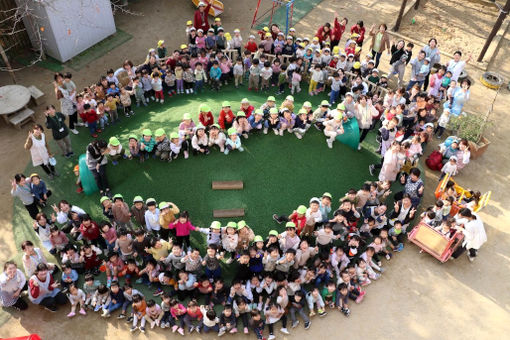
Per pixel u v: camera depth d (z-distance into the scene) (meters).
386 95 15.35
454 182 14.32
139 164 13.16
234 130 13.12
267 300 10.59
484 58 19.84
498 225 13.41
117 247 11.10
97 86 14.83
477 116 16.56
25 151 14.60
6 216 12.70
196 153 13.31
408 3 23.55
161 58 17.17
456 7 23.64
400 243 12.47
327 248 11.77
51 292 10.57
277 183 13.17
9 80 17.12
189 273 10.70
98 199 12.82
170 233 11.91
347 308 11.01
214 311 10.08
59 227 12.13
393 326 10.89
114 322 10.58
